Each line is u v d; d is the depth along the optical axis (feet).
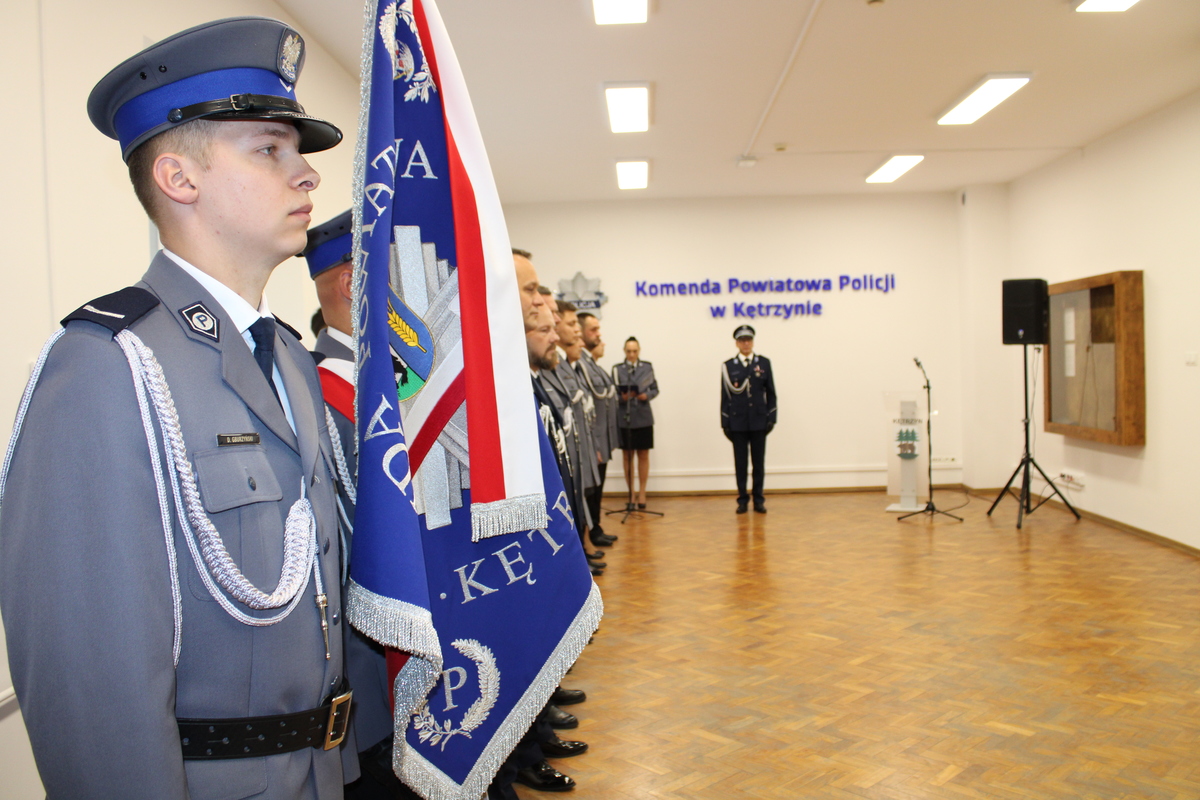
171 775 2.36
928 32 14.20
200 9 10.00
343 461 3.57
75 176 7.54
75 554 2.30
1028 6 13.21
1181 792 7.81
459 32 13.85
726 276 28.17
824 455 28.17
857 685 10.68
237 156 2.89
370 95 3.17
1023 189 25.57
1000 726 9.34
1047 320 21.22
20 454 2.40
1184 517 18.01
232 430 2.76
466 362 3.45
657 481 28.32
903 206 27.89
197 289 2.87
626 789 8.08
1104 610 13.62
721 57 15.17
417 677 3.25
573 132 19.89
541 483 3.61
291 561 2.82
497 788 6.47
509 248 3.66
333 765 3.03
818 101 17.87
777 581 16.22
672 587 16.02
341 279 4.86
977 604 14.19
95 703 2.28
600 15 13.14
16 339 6.74
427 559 3.46
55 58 7.32
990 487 26.91
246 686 2.73
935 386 27.94
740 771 8.40
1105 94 17.65
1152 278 19.06
